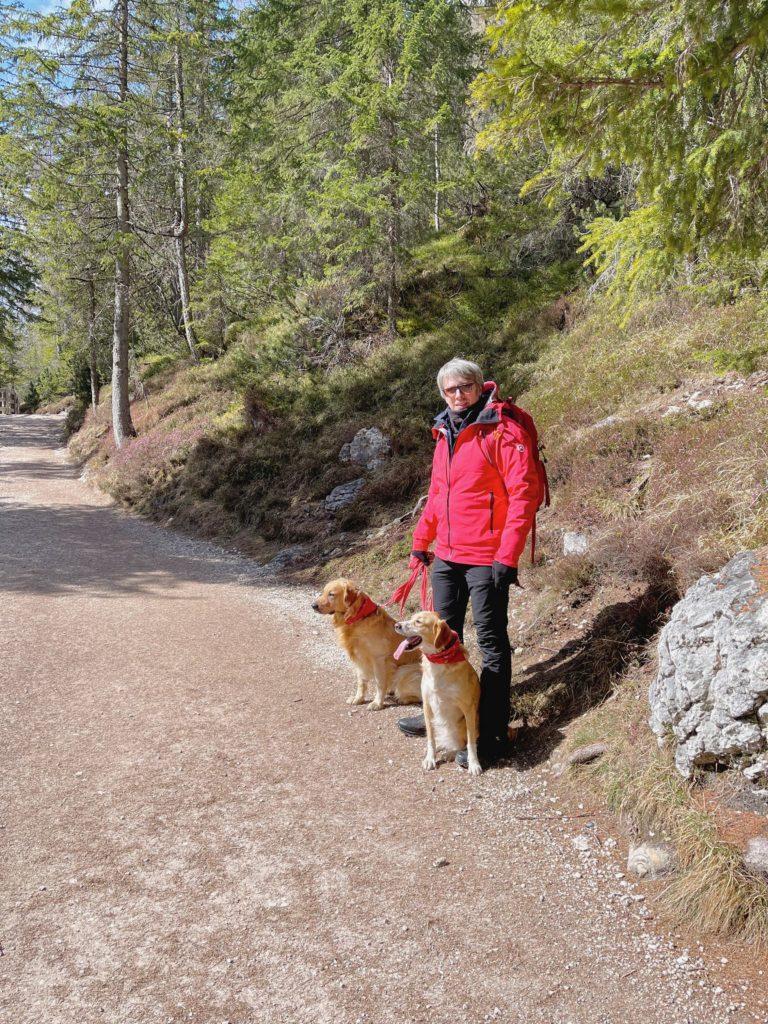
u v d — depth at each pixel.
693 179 3.54
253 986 2.32
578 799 3.41
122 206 18.23
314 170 15.55
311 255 15.86
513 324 12.41
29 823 3.28
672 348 7.62
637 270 4.00
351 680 5.37
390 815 3.41
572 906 2.73
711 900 2.55
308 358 15.51
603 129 3.57
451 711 3.82
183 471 13.99
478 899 2.78
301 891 2.82
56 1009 2.20
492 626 3.83
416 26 13.52
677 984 2.32
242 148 20.33
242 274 16.94
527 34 3.52
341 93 14.04
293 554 9.34
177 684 5.18
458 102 14.83
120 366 18.23
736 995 2.26
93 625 6.62
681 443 5.71
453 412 4.02
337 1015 2.21
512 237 15.27
